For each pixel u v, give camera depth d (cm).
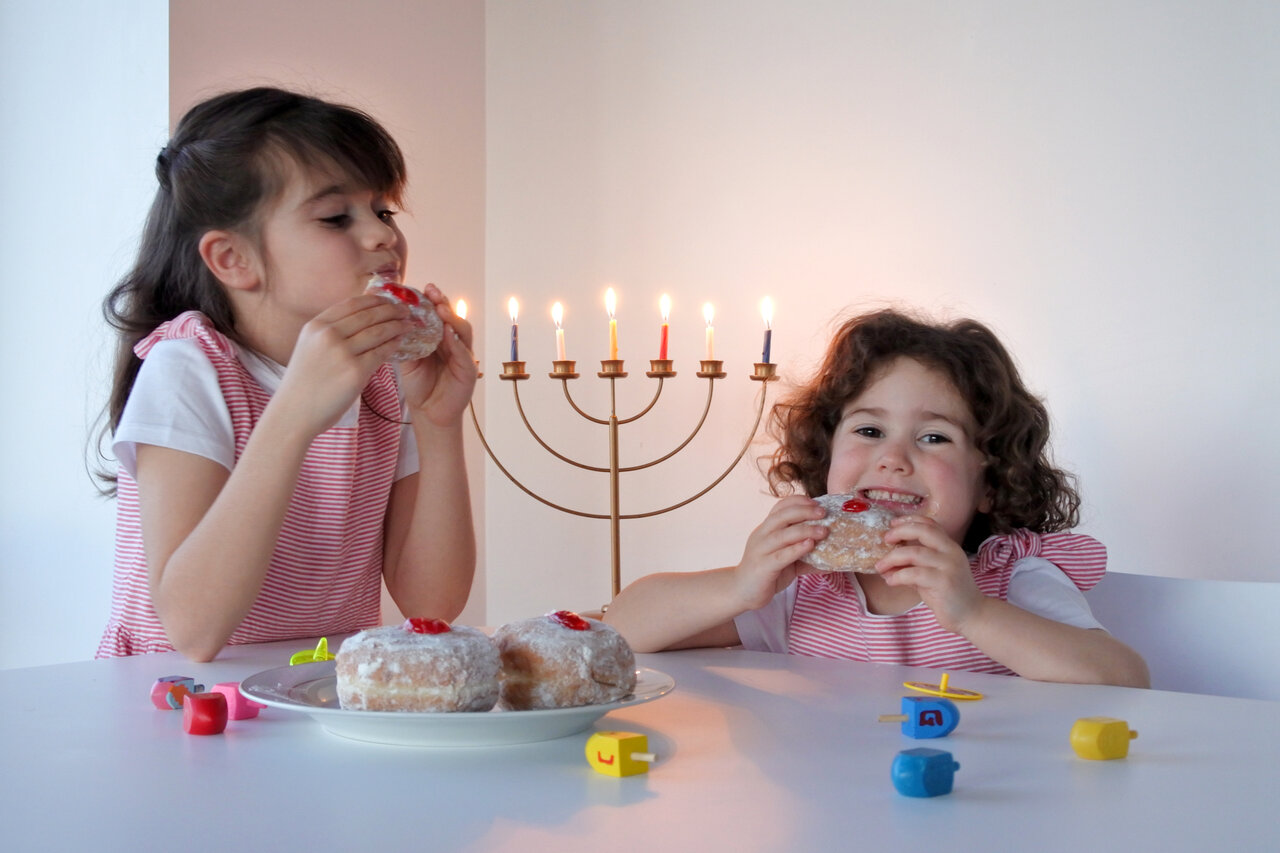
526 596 250
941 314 204
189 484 105
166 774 57
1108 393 188
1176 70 183
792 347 219
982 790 53
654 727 67
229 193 114
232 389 112
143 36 193
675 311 233
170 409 107
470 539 129
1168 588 118
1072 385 192
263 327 121
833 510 99
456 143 249
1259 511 175
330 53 218
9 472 218
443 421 125
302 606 118
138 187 195
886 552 96
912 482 122
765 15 224
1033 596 112
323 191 115
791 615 125
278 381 118
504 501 254
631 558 238
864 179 212
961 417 124
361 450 124
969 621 94
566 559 245
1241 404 176
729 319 227
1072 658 91
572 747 62
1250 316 176
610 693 67
